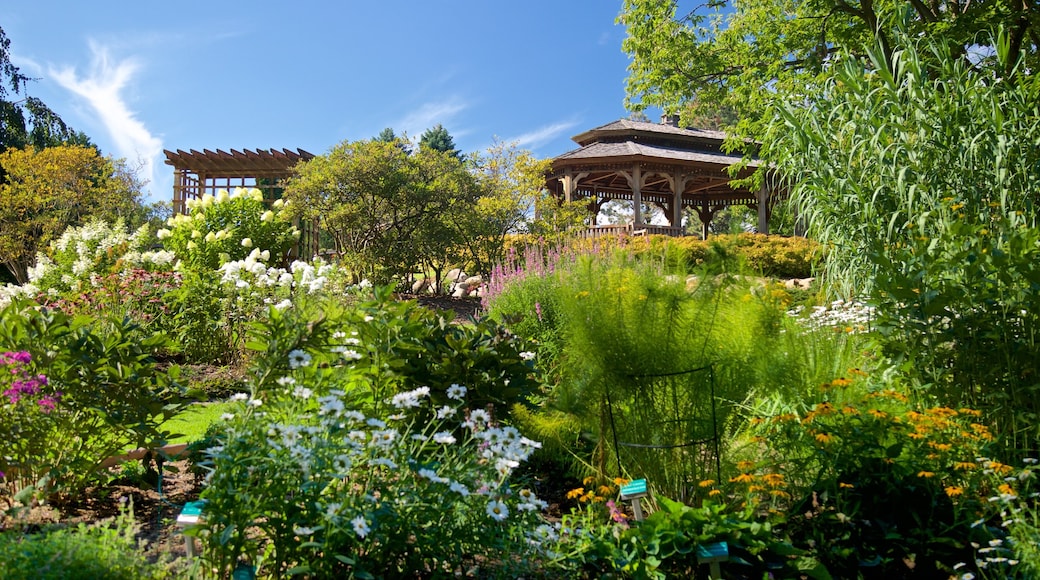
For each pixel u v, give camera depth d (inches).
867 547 102.7
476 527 87.7
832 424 111.6
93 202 876.6
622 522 101.3
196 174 752.3
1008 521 97.5
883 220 196.1
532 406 132.3
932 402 125.9
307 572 80.2
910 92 203.3
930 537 101.0
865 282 191.3
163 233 426.9
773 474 101.2
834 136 218.4
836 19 497.0
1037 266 117.8
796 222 251.6
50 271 316.8
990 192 185.5
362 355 125.1
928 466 104.9
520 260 290.5
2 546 71.9
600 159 780.6
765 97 491.5
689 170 818.2
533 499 94.1
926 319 122.4
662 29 567.2
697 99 627.5
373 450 87.9
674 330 112.7
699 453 114.0
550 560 91.7
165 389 118.9
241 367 230.1
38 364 107.0
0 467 103.1
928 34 393.4
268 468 81.4
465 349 127.3
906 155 198.5
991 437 112.8
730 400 114.3
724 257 116.0
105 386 109.4
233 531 78.8
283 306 203.2
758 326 115.7
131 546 84.4
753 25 560.4
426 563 90.1
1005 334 118.3
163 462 123.0
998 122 184.1
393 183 515.5
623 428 118.0
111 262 306.7
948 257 130.0
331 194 522.9
